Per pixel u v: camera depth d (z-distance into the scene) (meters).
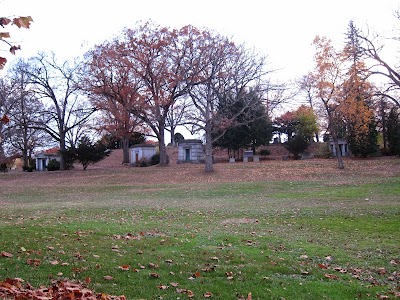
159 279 7.28
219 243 10.33
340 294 6.72
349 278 7.63
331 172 32.59
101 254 8.80
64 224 12.74
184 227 12.88
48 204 20.47
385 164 35.53
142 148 53.69
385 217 14.00
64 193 27.86
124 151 53.91
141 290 6.68
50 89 47.44
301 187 25.69
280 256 9.05
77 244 9.67
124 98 40.12
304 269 8.12
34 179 38.25
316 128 49.09
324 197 20.75
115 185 31.42
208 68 36.84
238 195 23.41
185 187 28.27
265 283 7.22
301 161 41.03
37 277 7.09
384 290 6.96
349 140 44.38
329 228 12.51
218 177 33.16
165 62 38.00
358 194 21.28
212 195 23.73
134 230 11.94
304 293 6.73
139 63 38.91
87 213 16.25
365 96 25.62
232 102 38.16
